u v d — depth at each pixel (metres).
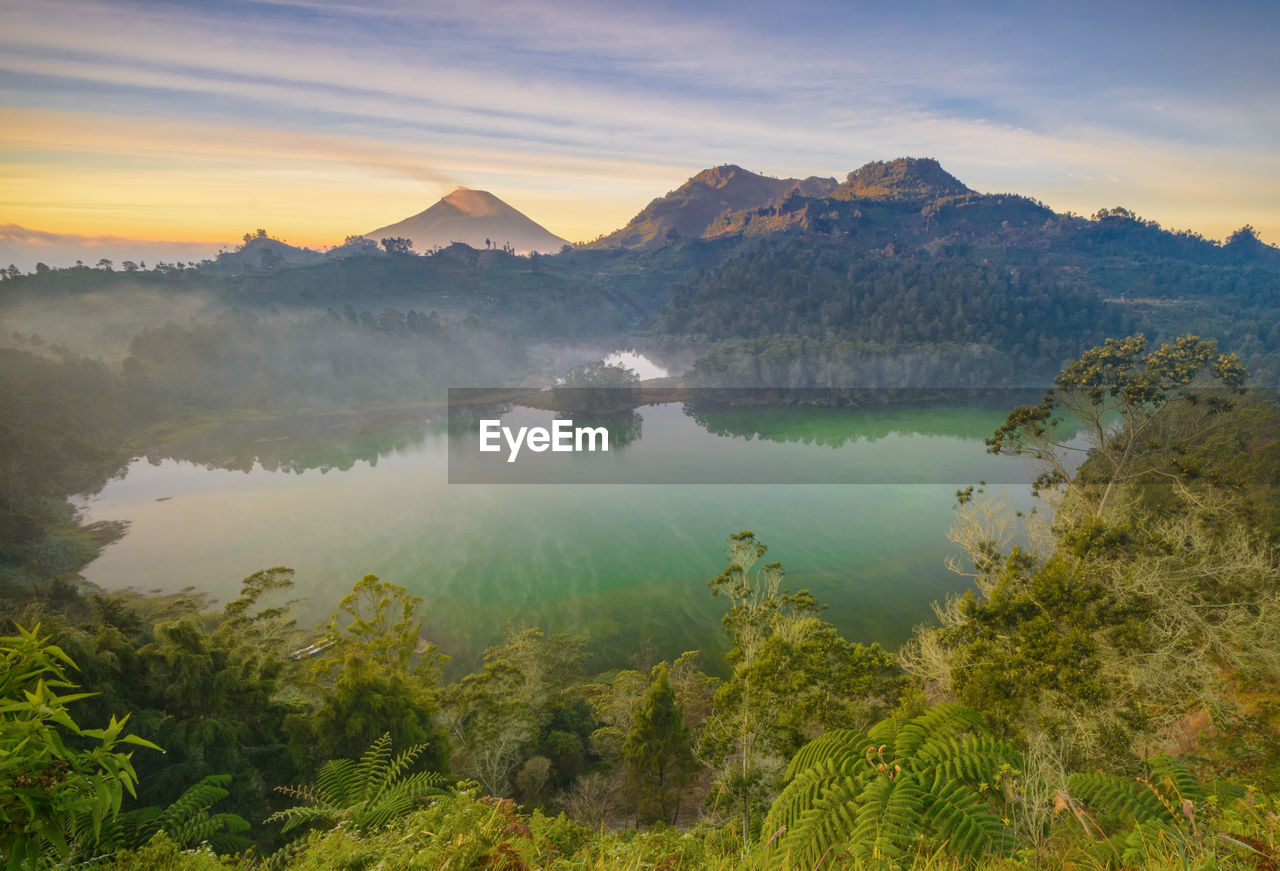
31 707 2.61
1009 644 20.52
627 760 28.31
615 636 61.19
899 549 83.25
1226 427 48.41
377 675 25.03
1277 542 27.61
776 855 4.83
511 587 76.25
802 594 26.53
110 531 105.12
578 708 40.72
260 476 141.62
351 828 5.76
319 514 113.19
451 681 55.31
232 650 33.88
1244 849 3.32
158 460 154.88
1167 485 31.72
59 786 2.65
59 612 63.59
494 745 29.88
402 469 146.00
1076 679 17.33
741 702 20.80
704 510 109.12
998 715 17.95
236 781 21.05
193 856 5.45
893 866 4.22
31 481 117.38
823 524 97.56
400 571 84.25
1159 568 22.92
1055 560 22.95
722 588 28.66
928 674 24.97
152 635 48.06
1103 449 34.72
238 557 93.00
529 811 27.94
